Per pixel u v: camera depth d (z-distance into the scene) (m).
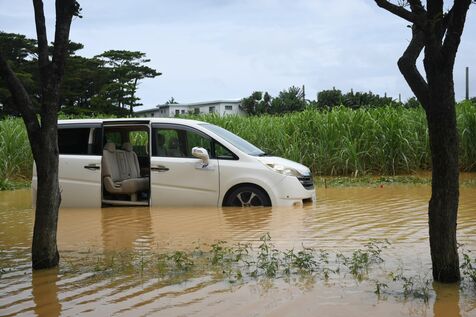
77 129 10.55
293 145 16.62
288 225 7.37
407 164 15.62
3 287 4.55
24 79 50.62
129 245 6.28
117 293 4.30
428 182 13.59
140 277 4.75
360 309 3.75
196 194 9.85
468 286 4.18
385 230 6.76
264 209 9.20
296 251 5.64
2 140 17.38
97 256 5.69
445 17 4.12
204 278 4.65
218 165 9.80
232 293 4.20
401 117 16.39
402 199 10.11
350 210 8.77
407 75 4.33
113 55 77.25
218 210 9.23
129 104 68.81
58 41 5.15
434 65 4.11
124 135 11.30
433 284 4.25
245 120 18.47
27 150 17.34
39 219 5.18
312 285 4.35
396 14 4.13
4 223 8.45
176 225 7.67
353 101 33.75
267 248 5.62
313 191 9.99
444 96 4.11
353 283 4.38
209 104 65.94
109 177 10.29
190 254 5.64
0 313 3.91
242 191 9.70
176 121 10.24
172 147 10.17
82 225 7.91
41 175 5.18
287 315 3.68
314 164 16.41
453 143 4.19
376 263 5.00
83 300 4.14
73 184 10.36
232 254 5.54
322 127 16.67
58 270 5.09
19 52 58.62
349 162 16.02
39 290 4.44
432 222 4.31
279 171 9.60
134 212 9.31
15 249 6.29
